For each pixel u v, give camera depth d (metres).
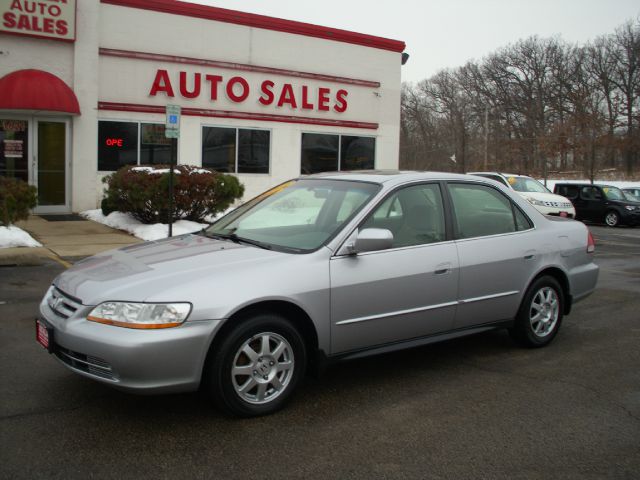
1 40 15.04
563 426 4.05
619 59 66.31
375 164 22.02
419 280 4.73
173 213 13.49
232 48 18.47
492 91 72.50
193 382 3.76
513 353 5.66
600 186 23.25
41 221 14.59
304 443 3.71
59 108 15.05
